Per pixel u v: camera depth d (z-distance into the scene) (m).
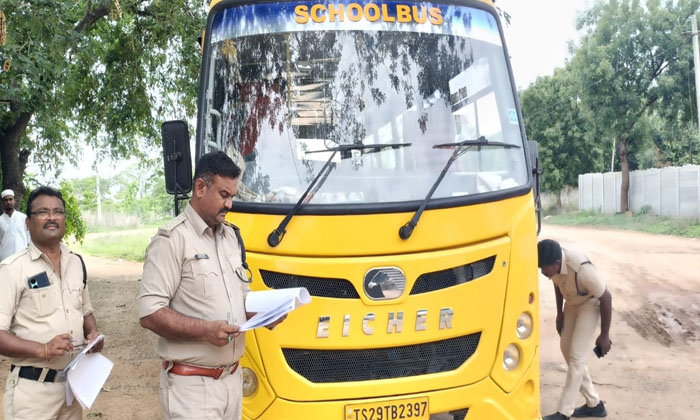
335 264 3.74
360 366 3.79
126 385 6.93
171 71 12.73
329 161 4.04
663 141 44.22
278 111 4.24
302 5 4.39
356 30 4.35
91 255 23.41
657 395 6.07
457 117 4.30
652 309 9.83
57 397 3.38
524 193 4.23
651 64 28.62
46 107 11.23
